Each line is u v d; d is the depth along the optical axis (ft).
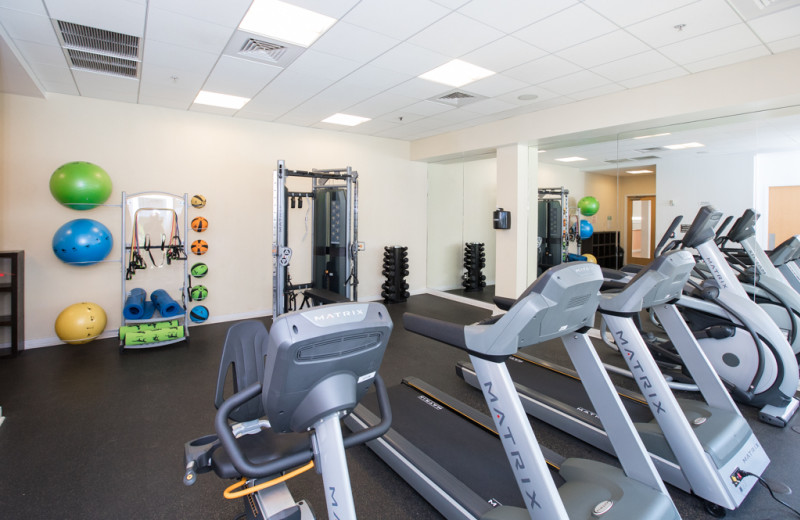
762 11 8.75
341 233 16.81
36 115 14.37
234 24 9.59
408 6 8.71
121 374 12.24
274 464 3.37
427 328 5.46
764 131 12.24
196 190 17.40
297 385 3.11
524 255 18.80
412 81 13.46
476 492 6.22
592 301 5.26
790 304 10.97
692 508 6.53
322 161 20.65
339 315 3.16
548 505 4.45
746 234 11.12
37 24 9.63
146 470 7.58
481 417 8.46
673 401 6.73
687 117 13.19
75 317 14.17
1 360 13.29
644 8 8.69
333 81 13.50
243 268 18.72
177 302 15.94
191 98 15.37
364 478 7.41
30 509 6.52
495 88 13.97
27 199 14.34
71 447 8.31
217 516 6.44
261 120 18.72
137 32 10.01
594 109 14.98
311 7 8.80
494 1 8.46
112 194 15.74
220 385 5.46
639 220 15.72
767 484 7.01
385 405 4.07
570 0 8.38
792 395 9.23
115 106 15.67
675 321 8.29
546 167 19.70
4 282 13.96
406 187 24.09
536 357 12.93
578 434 8.41
